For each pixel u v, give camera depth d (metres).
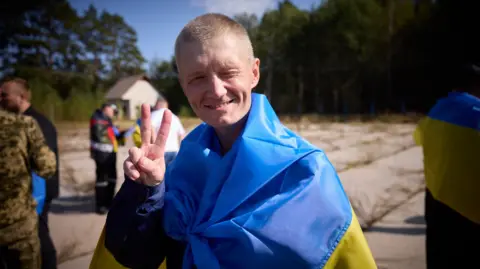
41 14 47.53
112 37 65.44
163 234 1.15
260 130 1.09
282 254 0.98
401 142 12.84
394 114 30.16
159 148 1.06
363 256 1.02
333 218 1.01
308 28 42.84
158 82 60.28
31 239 2.35
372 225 4.36
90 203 5.61
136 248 1.09
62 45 51.06
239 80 1.06
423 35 33.03
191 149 1.21
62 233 4.28
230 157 1.09
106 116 5.09
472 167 1.90
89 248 3.87
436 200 2.07
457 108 2.01
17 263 2.29
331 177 1.06
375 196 5.59
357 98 38.81
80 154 11.56
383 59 36.97
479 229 1.91
